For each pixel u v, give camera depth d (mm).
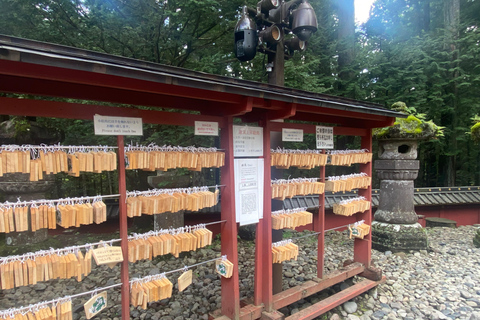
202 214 5637
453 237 6398
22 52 1192
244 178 2492
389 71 8000
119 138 1880
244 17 3191
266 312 2578
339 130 3355
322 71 8047
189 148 2217
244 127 2473
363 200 3633
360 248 3760
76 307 3182
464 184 12391
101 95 1975
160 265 4395
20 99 1584
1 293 3535
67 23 4137
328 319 3098
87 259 1733
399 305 3410
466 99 8781
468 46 8758
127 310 1919
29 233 4383
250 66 5602
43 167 1623
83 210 1714
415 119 5086
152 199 1961
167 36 4387
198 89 1923
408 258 4957
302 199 6547
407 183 5383
